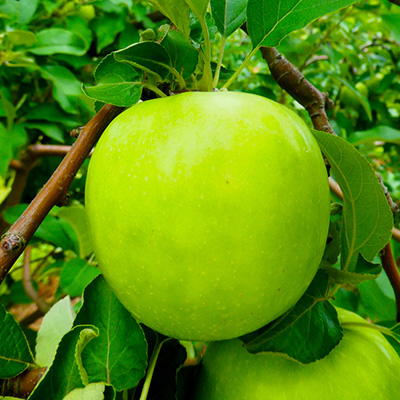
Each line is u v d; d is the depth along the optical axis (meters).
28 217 0.16
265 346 0.18
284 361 0.18
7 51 0.39
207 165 0.15
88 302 0.19
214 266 0.15
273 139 0.15
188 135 0.15
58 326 0.22
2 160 0.37
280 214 0.15
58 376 0.16
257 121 0.15
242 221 0.15
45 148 0.43
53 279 0.69
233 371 0.19
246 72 0.66
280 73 0.24
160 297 0.16
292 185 0.15
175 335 0.17
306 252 0.16
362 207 0.19
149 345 0.20
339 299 0.34
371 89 0.58
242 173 0.15
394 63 0.60
